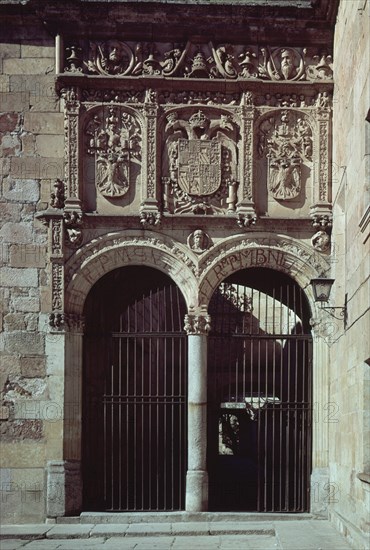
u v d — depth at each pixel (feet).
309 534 50.85
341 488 53.47
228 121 59.88
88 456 61.77
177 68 59.88
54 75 59.93
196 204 59.26
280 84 59.72
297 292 65.00
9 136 59.67
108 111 59.82
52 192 58.75
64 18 59.47
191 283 58.95
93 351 62.64
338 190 56.80
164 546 50.24
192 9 59.26
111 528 55.21
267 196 59.77
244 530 54.65
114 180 59.41
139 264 59.47
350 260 51.11
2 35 60.13
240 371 93.71
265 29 59.77
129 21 59.57
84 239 59.11
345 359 52.65
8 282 58.75
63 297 58.29
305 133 60.08
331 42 60.18
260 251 59.41
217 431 77.61
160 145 59.62
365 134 45.68
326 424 58.44
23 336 58.49
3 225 59.06
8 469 57.57
